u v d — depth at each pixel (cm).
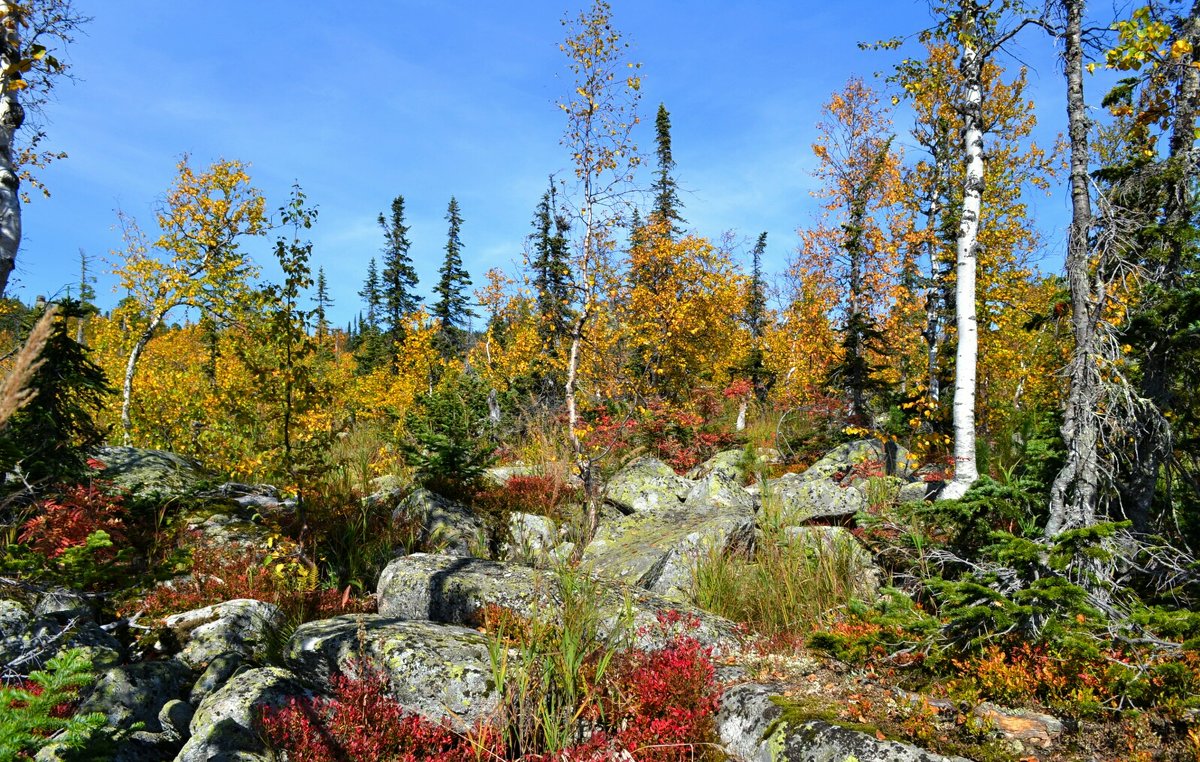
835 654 506
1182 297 566
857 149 1861
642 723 443
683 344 2184
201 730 427
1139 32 559
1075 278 572
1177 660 401
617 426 1339
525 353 2695
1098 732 370
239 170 1941
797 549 754
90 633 554
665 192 2972
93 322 1867
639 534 901
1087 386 548
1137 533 586
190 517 869
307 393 859
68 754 253
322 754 392
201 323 1891
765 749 409
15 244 568
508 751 436
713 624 619
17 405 185
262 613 642
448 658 487
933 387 1445
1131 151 655
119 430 1598
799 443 1786
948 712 409
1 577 531
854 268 1756
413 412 1706
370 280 6062
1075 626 445
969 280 905
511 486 1140
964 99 952
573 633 489
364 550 848
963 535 708
